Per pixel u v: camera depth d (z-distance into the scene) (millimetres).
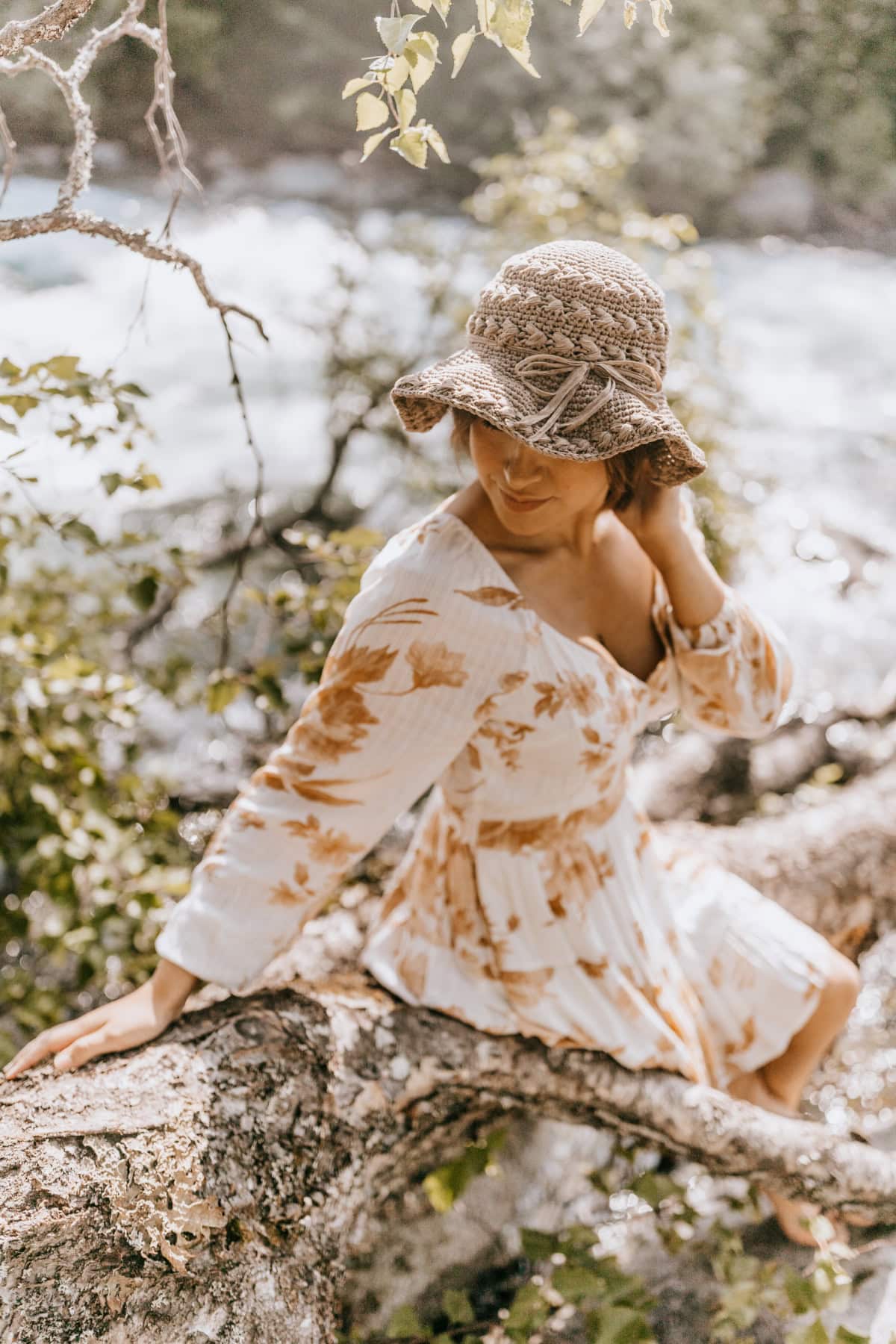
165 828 2666
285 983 1761
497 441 1393
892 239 10445
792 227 10367
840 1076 2664
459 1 5715
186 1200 1365
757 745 3416
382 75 1351
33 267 7836
